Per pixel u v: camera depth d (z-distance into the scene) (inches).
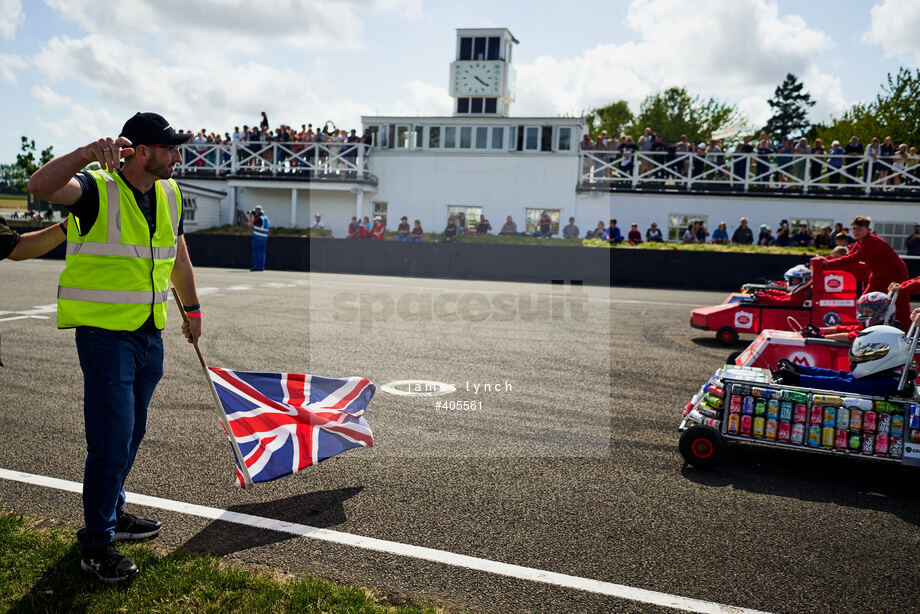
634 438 194.1
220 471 159.3
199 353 133.0
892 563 124.1
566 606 106.0
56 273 645.9
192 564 113.0
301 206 753.0
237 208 909.2
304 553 120.4
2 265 733.9
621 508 145.0
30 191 98.2
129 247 111.4
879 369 170.4
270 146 730.2
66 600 101.5
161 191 118.0
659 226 834.8
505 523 135.3
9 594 103.0
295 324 373.7
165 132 111.2
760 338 230.5
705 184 825.5
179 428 190.2
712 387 179.8
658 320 441.1
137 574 110.0
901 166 789.2
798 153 812.6
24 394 221.1
